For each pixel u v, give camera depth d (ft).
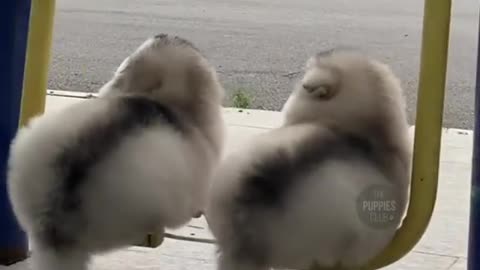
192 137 7.22
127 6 28.40
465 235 10.16
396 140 7.25
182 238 8.84
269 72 20.01
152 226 6.85
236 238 6.93
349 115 7.18
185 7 28.22
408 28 24.57
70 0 29.40
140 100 7.25
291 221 6.76
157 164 6.79
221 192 6.95
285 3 29.07
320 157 6.82
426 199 7.29
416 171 7.31
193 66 7.53
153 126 6.98
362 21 25.68
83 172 6.81
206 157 7.28
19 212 7.11
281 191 6.76
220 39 23.26
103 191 6.76
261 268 6.94
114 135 6.84
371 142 7.11
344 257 6.93
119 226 6.84
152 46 7.58
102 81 19.15
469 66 20.38
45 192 6.91
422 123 7.30
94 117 6.95
